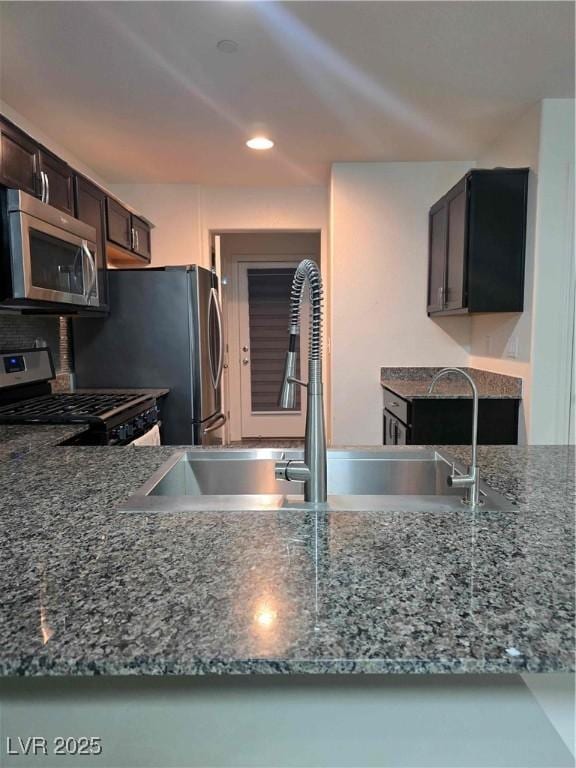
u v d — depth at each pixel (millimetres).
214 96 2549
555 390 2752
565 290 2707
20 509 1015
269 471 1470
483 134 3082
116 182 4012
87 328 3258
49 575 736
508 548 820
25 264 2008
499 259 2844
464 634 592
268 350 5633
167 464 1370
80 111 2707
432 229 3590
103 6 1830
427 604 652
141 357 3250
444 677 681
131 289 3223
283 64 2252
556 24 1951
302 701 671
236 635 592
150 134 3027
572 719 675
